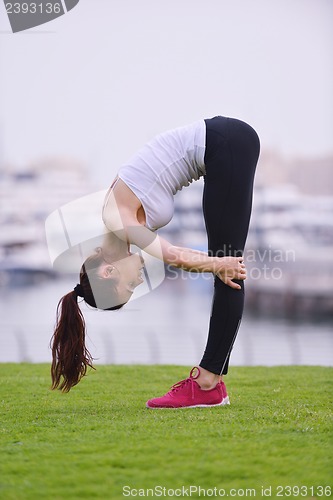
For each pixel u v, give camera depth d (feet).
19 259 146.51
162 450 19.10
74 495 16.40
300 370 33.94
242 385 29.55
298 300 101.91
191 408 24.56
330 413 23.44
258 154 23.91
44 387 29.53
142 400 26.48
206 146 23.07
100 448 19.31
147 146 23.47
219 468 17.78
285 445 19.49
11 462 18.37
